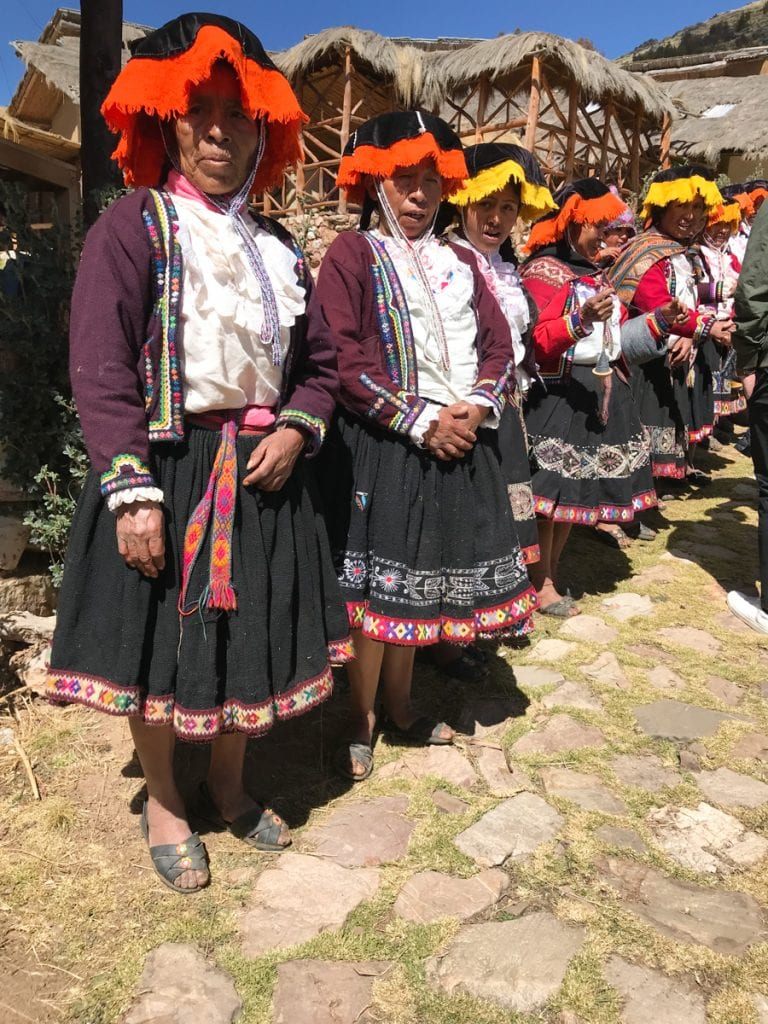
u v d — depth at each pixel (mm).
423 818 2137
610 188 3232
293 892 1848
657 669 3051
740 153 13008
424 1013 1563
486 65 8961
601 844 2066
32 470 2672
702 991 1636
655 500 3670
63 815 2041
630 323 3451
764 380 3170
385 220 2268
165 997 1565
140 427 1607
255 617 1760
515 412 2855
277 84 1658
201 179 1705
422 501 2189
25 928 1719
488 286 2525
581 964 1682
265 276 1740
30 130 6078
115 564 1689
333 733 2549
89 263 1599
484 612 2283
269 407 1836
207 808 2121
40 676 2646
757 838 2125
